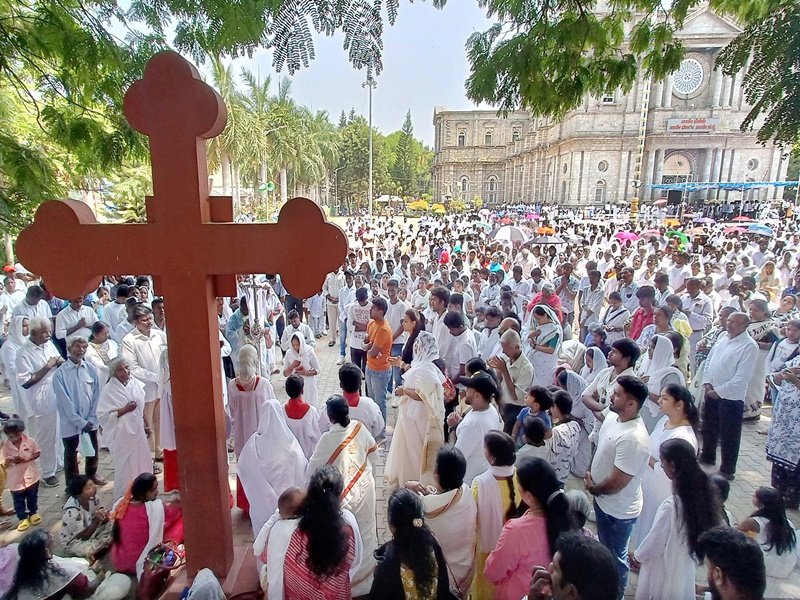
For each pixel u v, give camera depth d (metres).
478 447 4.08
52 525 4.91
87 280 2.51
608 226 35.16
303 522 2.73
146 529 3.82
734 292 8.74
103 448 6.63
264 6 2.91
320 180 48.47
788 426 5.14
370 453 4.00
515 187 79.94
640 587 3.30
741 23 3.59
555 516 2.77
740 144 53.31
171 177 2.39
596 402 4.86
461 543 3.24
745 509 5.21
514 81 3.57
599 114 55.69
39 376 5.58
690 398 3.90
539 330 6.35
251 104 32.25
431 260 17.64
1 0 3.47
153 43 3.55
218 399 2.67
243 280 8.27
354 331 8.54
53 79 4.07
